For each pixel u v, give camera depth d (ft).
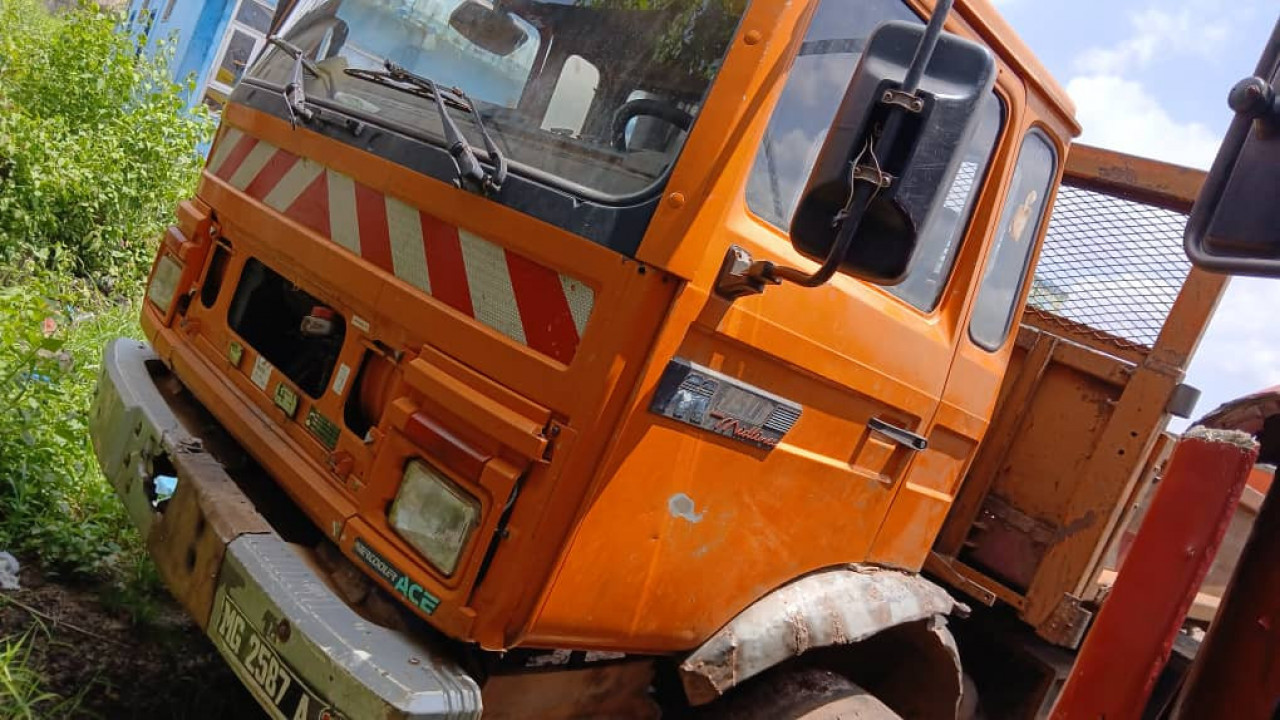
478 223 7.84
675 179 7.23
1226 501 5.49
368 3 10.24
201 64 33.86
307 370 9.88
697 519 8.24
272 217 9.80
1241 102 4.63
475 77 9.02
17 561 11.02
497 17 9.11
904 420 10.05
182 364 10.54
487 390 7.52
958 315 10.43
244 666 7.57
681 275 7.16
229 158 11.01
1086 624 13.03
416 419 7.79
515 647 7.83
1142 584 5.69
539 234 7.50
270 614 7.50
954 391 10.62
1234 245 4.66
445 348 7.86
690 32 7.88
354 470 8.39
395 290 8.32
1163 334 12.86
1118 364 12.92
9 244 19.92
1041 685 13.94
